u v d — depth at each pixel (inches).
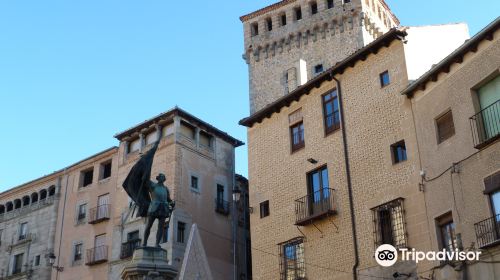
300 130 1347.2
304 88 1341.0
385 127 1139.9
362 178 1155.3
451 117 995.9
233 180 1855.3
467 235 906.7
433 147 1016.9
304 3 1815.9
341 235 1164.5
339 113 1250.6
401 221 1050.1
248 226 1859.0
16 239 2071.9
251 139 1461.6
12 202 2167.8
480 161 908.0
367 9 1733.5
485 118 927.0
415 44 1165.7
